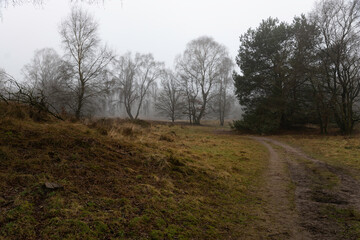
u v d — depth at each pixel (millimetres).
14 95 9227
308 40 25047
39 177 4320
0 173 4074
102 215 3760
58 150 5711
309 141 19891
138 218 3939
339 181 7754
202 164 8742
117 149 7359
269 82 29594
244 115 32125
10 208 3348
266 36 29703
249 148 15453
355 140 18391
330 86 26875
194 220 4371
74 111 23766
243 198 6059
